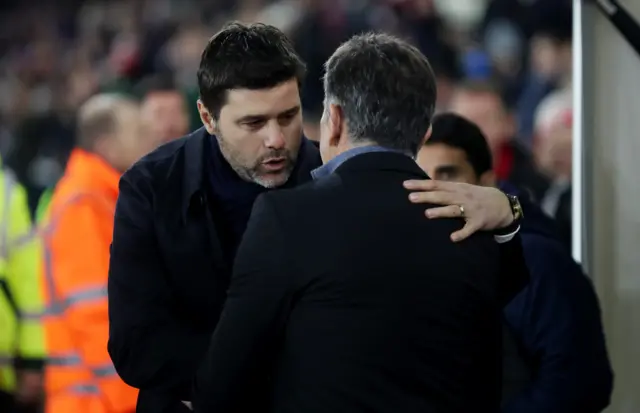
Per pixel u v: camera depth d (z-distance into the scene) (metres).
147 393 8.33
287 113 7.54
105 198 11.81
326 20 31.97
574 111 10.35
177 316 8.18
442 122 9.94
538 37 30.17
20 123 29.31
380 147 7.33
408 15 32.25
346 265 6.93
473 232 7.35
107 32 34.91
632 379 10.30
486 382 7.35
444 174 9.86
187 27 33.53
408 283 7.00
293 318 6.97
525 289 9.34
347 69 7.29
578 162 10.31
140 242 8.01
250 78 7.38
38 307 13.17
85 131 13.59
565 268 9.43
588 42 10.23
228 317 7.00
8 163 28.09
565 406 9.10
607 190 10.30
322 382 6.88
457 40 32.38
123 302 8.00
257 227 7.03
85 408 11.55
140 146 13.72
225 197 8.01
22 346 13.24
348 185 7.18
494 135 20.34
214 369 7.04
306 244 6.95
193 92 18.30
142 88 23.20
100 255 11.59
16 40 36.41
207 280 8.05
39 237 12.62
